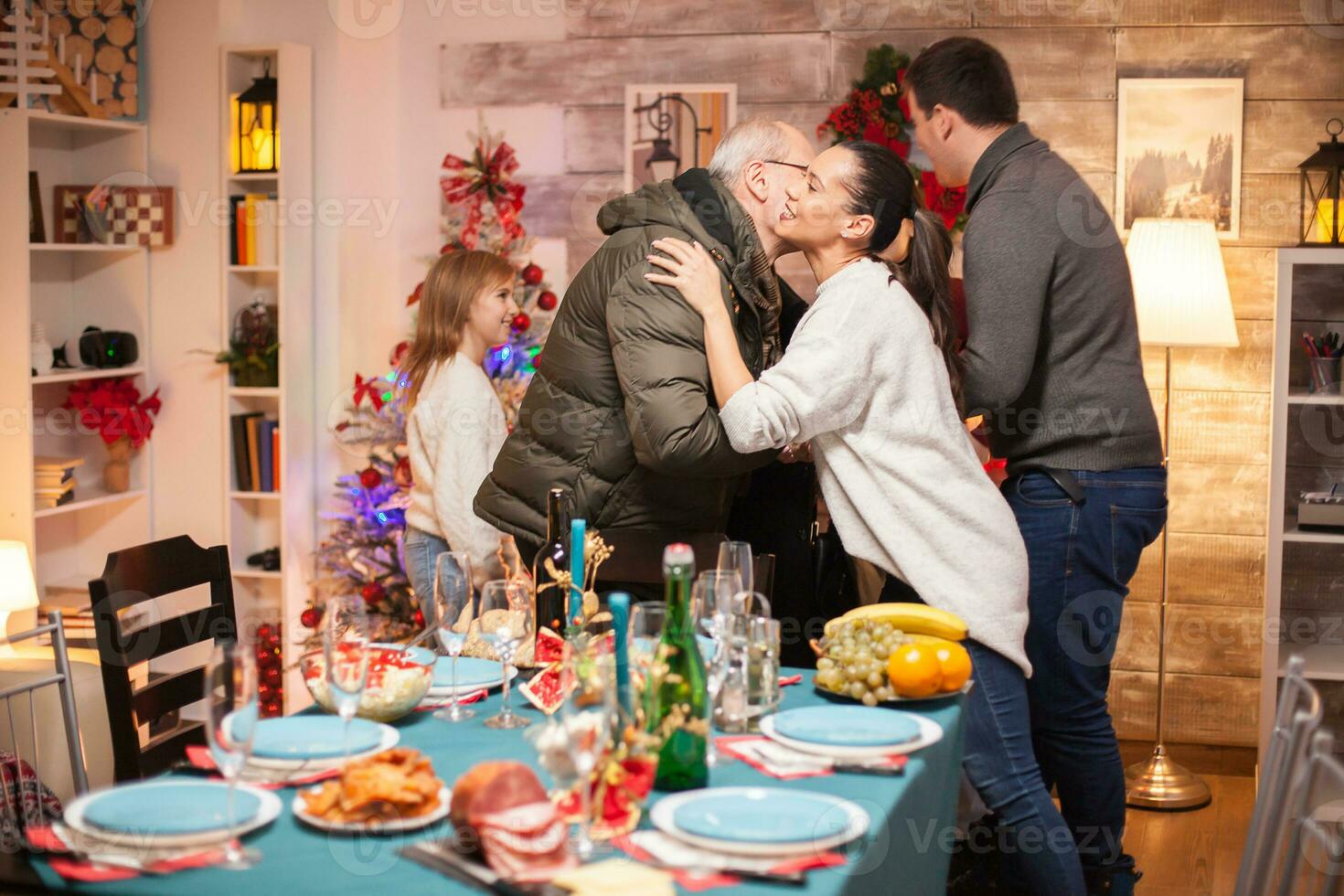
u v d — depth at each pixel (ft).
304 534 16.01
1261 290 14.12
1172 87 14.11
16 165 14.14
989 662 7.87
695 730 5.46
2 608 13.03
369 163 15.99
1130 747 14.60
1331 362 13.19
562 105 15.55
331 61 15.90
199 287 15.83
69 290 16.02
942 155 9.36
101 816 4.93
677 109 15.28
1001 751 7.88
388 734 5.97
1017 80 14.38
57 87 14.52
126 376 16.07
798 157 8.82
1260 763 12.96
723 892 4.46
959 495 7.86
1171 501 14.38
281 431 15.61
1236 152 14.03
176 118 15.62
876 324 7.72
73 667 11.48
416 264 16.05
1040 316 8.62
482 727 6.25
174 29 15.53
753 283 8.57
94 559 16.39
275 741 5.74
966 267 8.79
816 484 9.51
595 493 8.78
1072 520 8.82
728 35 15.08
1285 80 13.94
